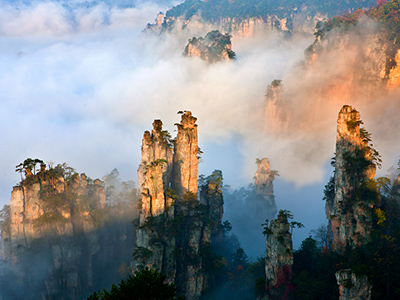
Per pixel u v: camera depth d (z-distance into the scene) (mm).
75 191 145375
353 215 112375
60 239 136500
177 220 129875
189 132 142625
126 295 61031
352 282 92250
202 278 129875
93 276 145250
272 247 111250
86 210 143375
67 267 137500
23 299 135000
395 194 116625
